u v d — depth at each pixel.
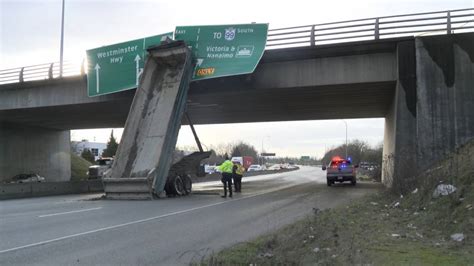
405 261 6.14
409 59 22.36
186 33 25.75
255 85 25.83
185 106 24.38
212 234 10.63
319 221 10.52
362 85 24.78
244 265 6.89
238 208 16.47
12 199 26.80
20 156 42.56
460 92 20.95
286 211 15.12
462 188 10.77
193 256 8.05
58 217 13.95
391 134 27.58
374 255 6.59
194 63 25.12
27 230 11.21
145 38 27.50
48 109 33.66
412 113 21.95
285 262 6.88
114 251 8.60
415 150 21.39
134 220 13.17
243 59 24.44
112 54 28.56
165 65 24.77
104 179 22.08
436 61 21.47
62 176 48.50
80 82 30.98
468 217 8.74
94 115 37.50
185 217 13.89
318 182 39.00
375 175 44.69
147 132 23.03
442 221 9.20
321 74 24.72
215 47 25.09
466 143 19.83
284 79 25.39
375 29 23.33
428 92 21.33
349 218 10.86
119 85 28.00
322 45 24.20
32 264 7.55
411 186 15.59
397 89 22.55
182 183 23.67
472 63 21.00
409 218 10.59
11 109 33.72
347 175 31.16
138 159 22.48
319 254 7.10
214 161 113.31
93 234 10.60
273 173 81.38
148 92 24.31
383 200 15.45
